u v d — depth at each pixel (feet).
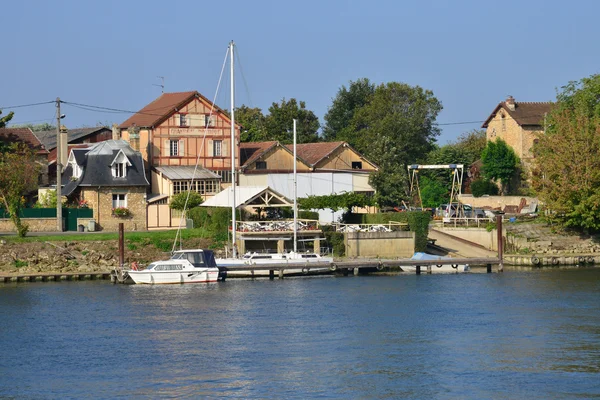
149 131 394.93
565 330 212.02
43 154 427.74
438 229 383.04
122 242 292.81
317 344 199.41
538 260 344.08
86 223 357.00
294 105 584.40
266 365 181.68
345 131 564.30
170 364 183.32
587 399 159.02
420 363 182.50
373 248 336.29
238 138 407.64
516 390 164.14
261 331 213.05
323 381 170.50
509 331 211.41
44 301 254.88
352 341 202.08
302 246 331.57
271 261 305.12
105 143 387.96
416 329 214.28
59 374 176.65
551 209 367.25
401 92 543.80
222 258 304.30
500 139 486.38
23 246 308.40
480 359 185.37
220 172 404.98
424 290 274.98
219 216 334.24
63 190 375.04
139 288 279.28
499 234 326.03
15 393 164.66
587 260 351.46
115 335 209.87
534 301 253.03
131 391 165.17
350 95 634.43
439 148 609.01
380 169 425.28
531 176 390.83
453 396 161.07
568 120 375.25
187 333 211.61
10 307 245.45
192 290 275.18
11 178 337.72
